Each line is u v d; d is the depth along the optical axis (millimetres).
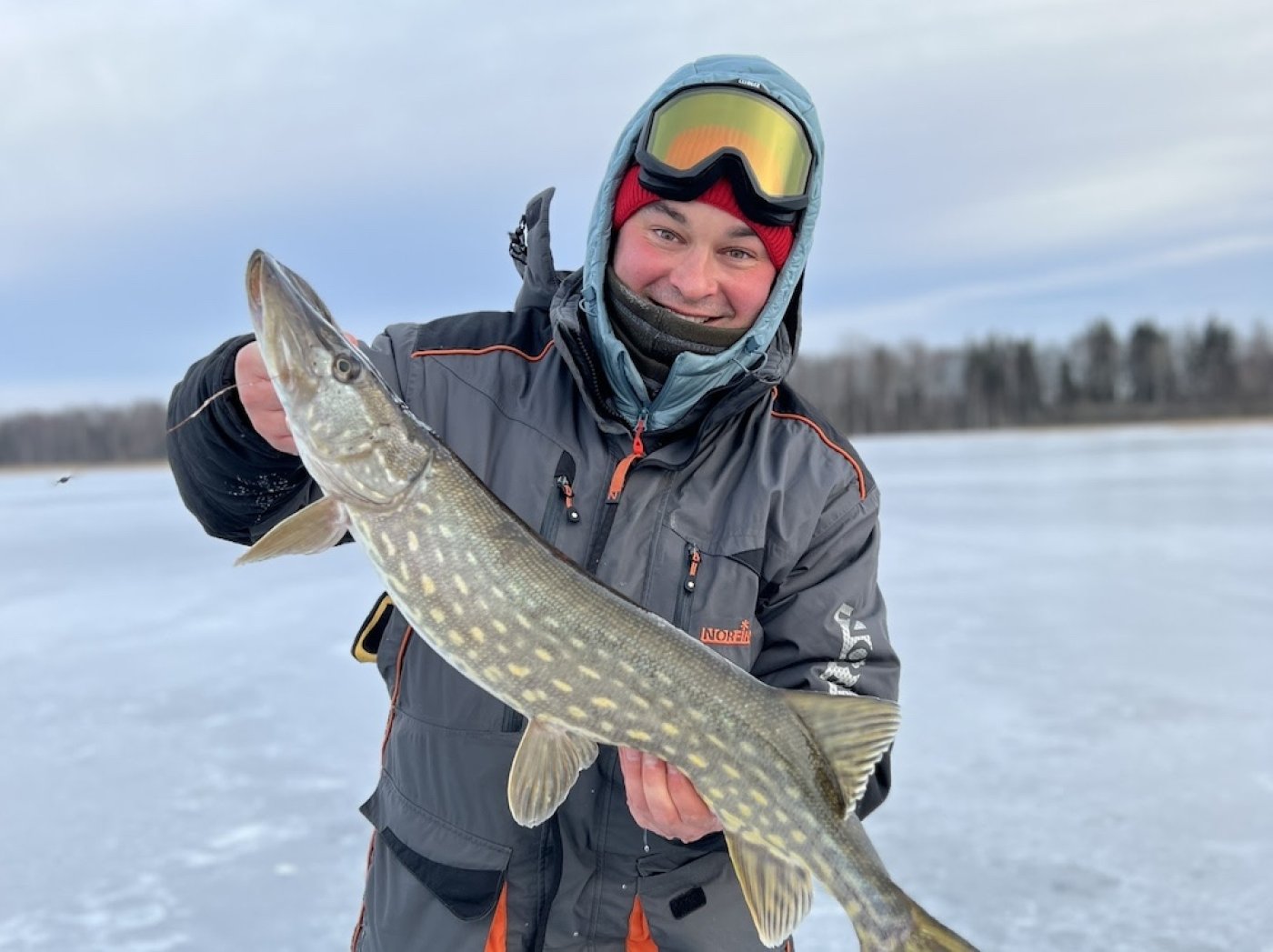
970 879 1409
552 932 786
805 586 858
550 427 833
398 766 807
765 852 791
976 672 2432
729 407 823
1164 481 7574
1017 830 1551
